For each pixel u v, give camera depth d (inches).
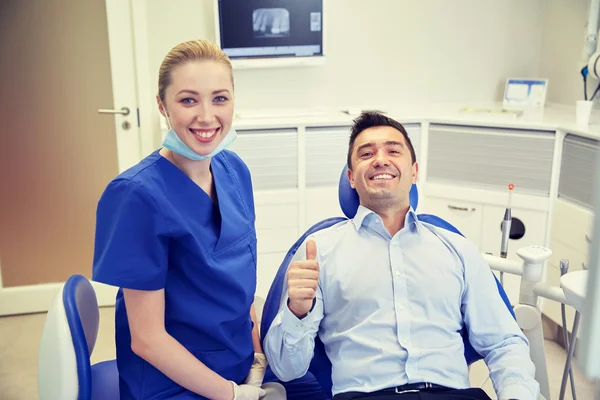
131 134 114.1
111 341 105.6
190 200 51.9
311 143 109.7
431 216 64.0
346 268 58.2
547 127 102.1
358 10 123.0
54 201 115.6
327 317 59.3
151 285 49.4
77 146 113.9
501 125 106.0
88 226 117.8
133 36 110.3
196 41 51.3
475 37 129.1
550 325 107.3
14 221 115.2
